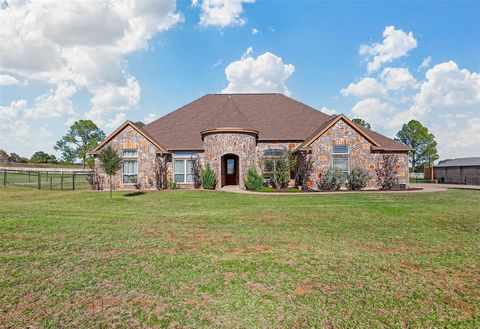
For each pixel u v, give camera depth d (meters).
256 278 5.77
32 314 4.45
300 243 8.25
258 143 27.23
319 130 25.48
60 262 6.69
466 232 9.58
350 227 10.29
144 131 26.47
